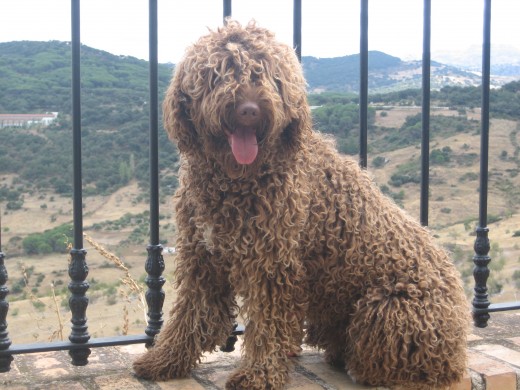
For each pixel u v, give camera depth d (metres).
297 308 1.04
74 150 1.10
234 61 0.94
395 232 1.08
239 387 1.03
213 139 0.97
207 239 1.01
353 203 1.06
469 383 1.13
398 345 1.03
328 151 1.09
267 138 0.95
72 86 1.09
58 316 1.46
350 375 1.12
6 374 1.13
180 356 1.11
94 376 1.12
